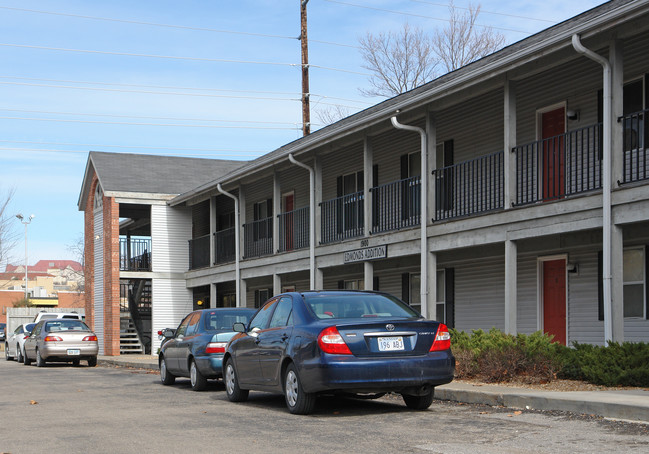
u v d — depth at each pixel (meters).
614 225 13.09
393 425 9.45
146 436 9.12
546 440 8.05
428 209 17.89
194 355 15.47
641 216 12.65
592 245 16.59
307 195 27.34
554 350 13.27
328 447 8.02
